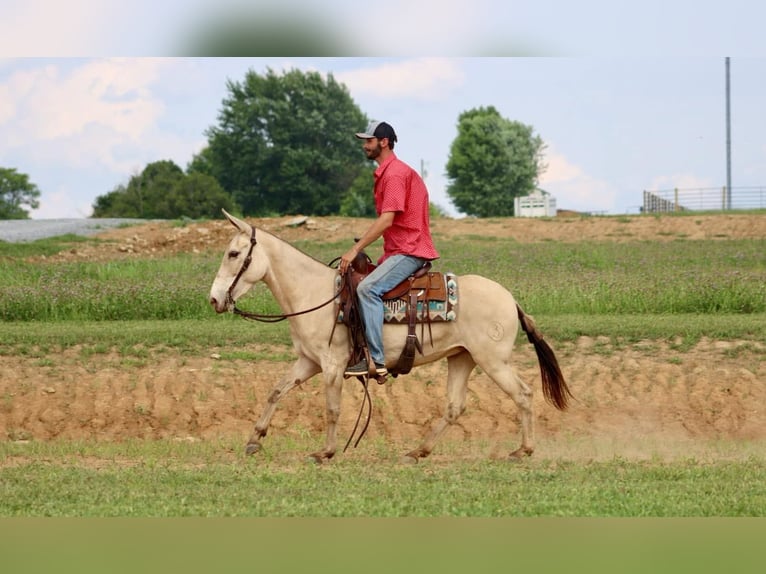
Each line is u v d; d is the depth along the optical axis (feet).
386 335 39.29
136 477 36.14
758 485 34.78
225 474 36.73
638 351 59.57
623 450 44.91
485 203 305.53
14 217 300.81
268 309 74.74
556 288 79.77
